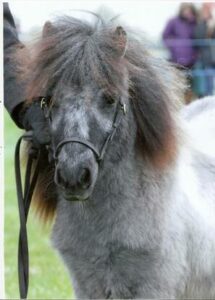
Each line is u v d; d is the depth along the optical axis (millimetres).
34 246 11797
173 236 5938
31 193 6246
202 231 6195
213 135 7176
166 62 6227
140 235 5805
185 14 17656
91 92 5500
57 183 5422
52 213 6348
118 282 5898
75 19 5824
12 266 10492
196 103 7895
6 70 6254
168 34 17734
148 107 5910
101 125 5527
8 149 18656
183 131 6238
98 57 5566
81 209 5867
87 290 6020
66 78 5520
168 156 5965
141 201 5867
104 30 5734
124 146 5828
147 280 5871
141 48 5961
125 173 5855
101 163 5691
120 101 5656
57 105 5559
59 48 5637
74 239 5941
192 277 6184
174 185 6031
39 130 5910
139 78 5883
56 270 10344
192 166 6535
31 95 5723
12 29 6520
